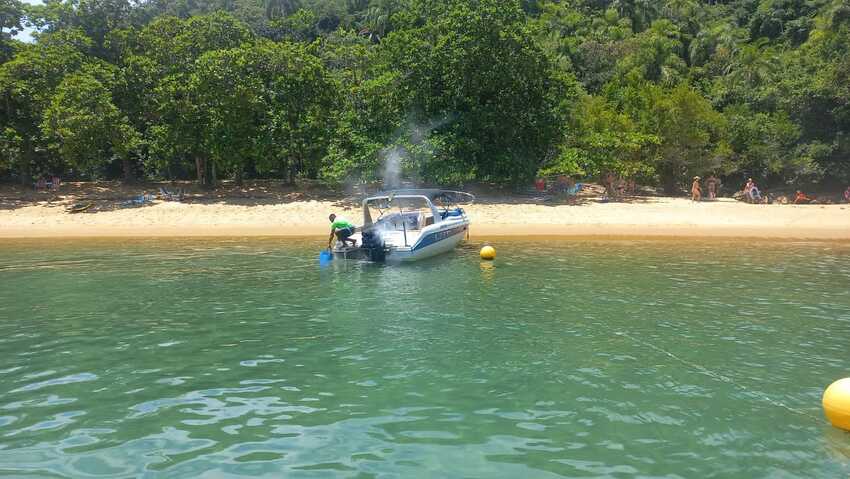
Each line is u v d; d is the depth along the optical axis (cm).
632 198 3064
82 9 3781
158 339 927
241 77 2981
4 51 3391
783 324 984
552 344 883
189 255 1792
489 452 557
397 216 1775
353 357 834
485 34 2827
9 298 1209
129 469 530
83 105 2922
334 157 2928
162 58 3388
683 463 535
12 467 533
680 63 6203
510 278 1393
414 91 2927
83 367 801
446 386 723
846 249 1847
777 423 617
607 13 7512
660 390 706
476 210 2639
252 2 7244
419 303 1152
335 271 1502
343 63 3675
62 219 2600
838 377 745
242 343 903
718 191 3466
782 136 3522
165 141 3159
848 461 538
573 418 631
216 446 574
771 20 7331
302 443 579
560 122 3106
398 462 540
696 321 1005
